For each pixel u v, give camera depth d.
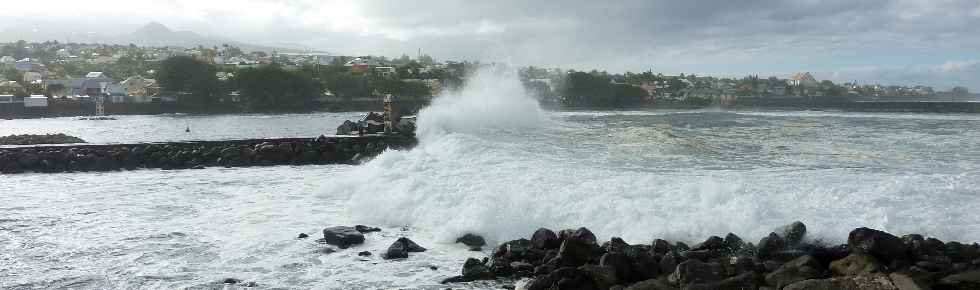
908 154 17.19
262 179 21.22
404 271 9.38
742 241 9.38
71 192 18.62
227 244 11.12
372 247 10.79
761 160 16.50
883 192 11.34
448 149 19.81
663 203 11.10
